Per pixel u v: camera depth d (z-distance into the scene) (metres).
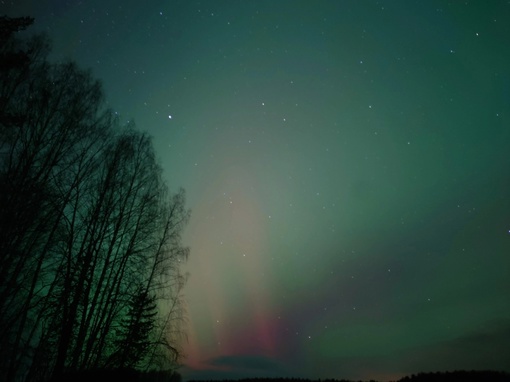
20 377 12.91
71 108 14.02
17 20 10.45
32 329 12.41
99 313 13.97
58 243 12.92
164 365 15.72
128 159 15.65
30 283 12.34
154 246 16.08
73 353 12.71
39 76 13.76
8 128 11.73
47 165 12.91
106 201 14.45
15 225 11.53
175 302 16.56
